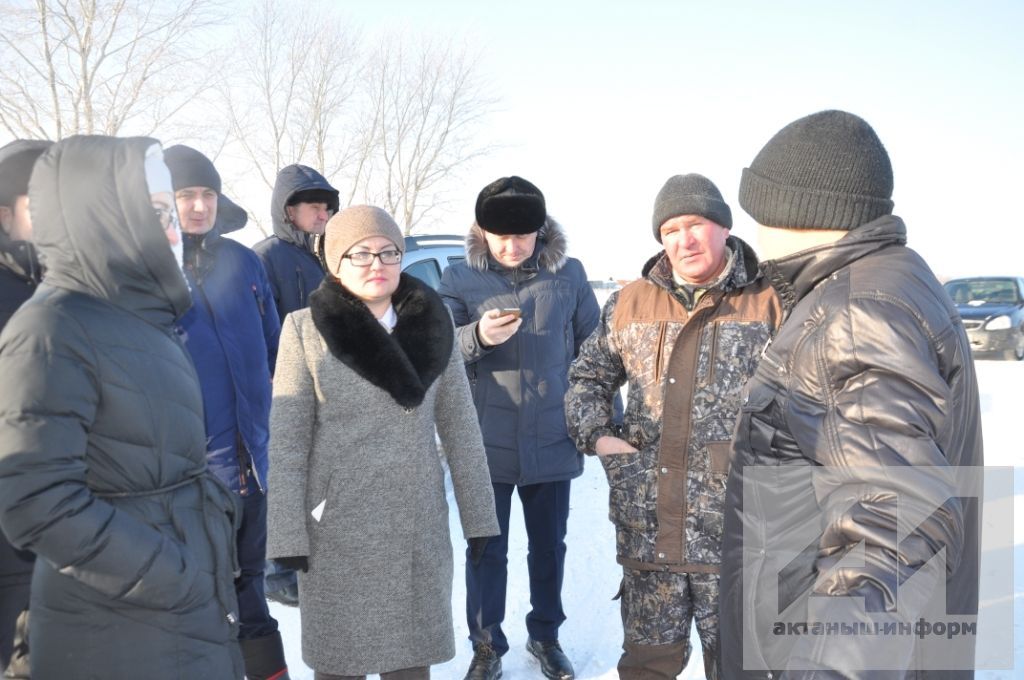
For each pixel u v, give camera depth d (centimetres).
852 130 159
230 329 308
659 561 254
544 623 337
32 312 162
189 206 301
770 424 159
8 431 152
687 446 252
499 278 338
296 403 246
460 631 370
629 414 269
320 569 249
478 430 274
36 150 218
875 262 151
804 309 153
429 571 255
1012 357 1501
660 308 266
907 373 136
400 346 254
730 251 259
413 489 252
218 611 183
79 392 160
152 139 180
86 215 166
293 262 393
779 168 163
